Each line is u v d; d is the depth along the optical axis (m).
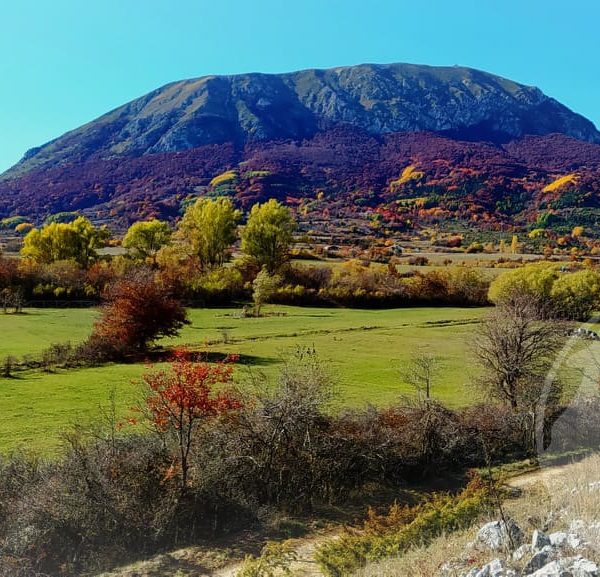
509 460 15.79
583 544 5.76
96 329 35.72
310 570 10.35
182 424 13.60
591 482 6.51
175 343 40.53
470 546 7.36
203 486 13.09
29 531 11.38
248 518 13.16
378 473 15.20
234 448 14.01
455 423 16.45
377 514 13.41
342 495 14.41
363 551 9.97
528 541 6.80
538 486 10.67
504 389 18.34
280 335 44.78
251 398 15.21
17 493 12.28
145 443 14.22
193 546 12.13
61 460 13.41
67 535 11.72
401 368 28.75
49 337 42.09
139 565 11.34
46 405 22.91
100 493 12.24
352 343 41.28
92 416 20.61
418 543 9.50
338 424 15.79
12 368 30.97
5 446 17.25
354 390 25.05
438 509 11.09
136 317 34.75
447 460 15.99
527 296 22.67
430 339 43.47
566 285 34.12
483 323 19.95
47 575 10.88
